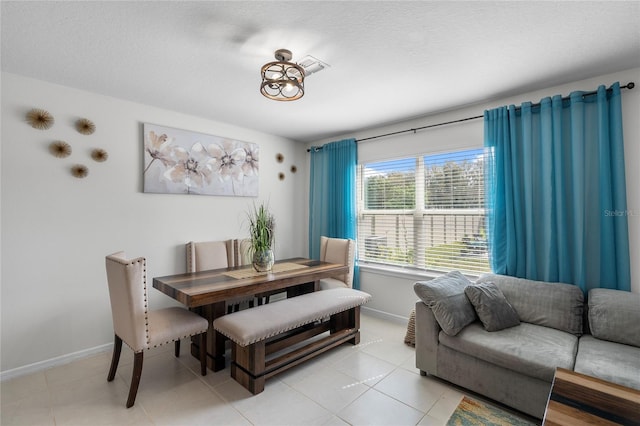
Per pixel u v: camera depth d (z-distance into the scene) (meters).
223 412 1.96
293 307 2.53
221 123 3.70
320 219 4.46
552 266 2.52
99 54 2.11
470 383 2.11
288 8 1.64
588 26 1.78
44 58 2.16
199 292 2.21
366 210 4.04
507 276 2.65
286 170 4.48
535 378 1.84
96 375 2.39
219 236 3.68
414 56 2.14
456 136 3.21
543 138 2.58
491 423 1.85
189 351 2.85
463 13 1.67
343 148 4.14
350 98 2.91
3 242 2.35
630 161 2.29
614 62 2.20
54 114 2.56
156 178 3.13
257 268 2.95
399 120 3.59
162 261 3.20
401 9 1.64
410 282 3.49
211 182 3.57
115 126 2.89
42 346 2.50
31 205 2.46
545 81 2.53
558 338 2.07
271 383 2.29
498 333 2.16
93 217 2.77
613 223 2.29
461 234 3.19
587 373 1.66
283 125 3.83
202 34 1.88
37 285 2.49
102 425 1.83
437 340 2.30
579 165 2.40
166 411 1.96
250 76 2.46
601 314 2.09
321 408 2.00
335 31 1.85
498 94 2.81
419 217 3.53
